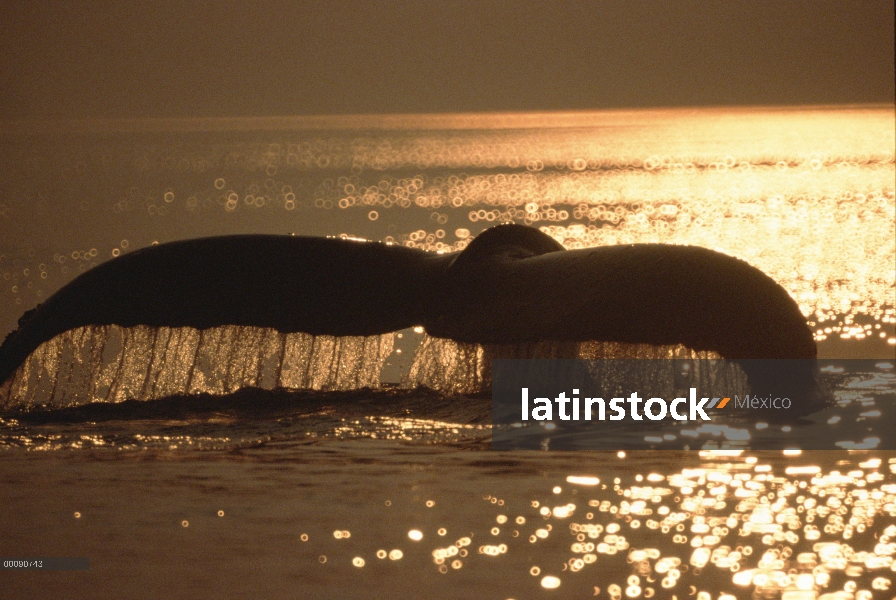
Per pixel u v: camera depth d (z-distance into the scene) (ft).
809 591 62.28
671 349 104.22
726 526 73.36
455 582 63.77
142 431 101.60
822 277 206.80
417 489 81.92
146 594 62.08
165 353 115.14
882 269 216.13
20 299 186.80
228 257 116.78
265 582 63.77
